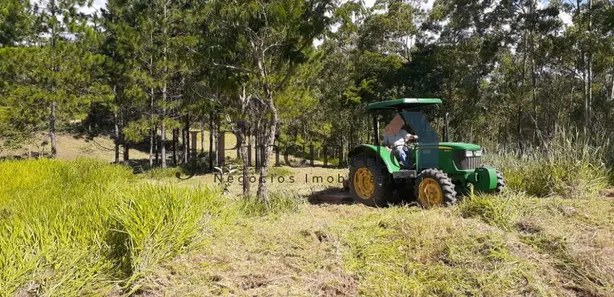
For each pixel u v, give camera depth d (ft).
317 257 10.78
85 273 8.62
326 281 9.55
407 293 9.23
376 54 74.38
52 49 46.44
